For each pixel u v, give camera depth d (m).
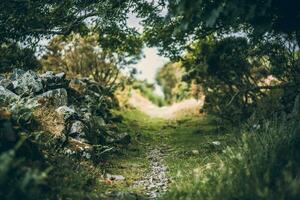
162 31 18.42
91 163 11.66
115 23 18.02
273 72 16.75
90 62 27.84
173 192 8.40
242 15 9.55
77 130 12.91
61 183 8.45
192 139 18.42
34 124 11.56
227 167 8.45
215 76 20.14
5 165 5.90
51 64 26.77
